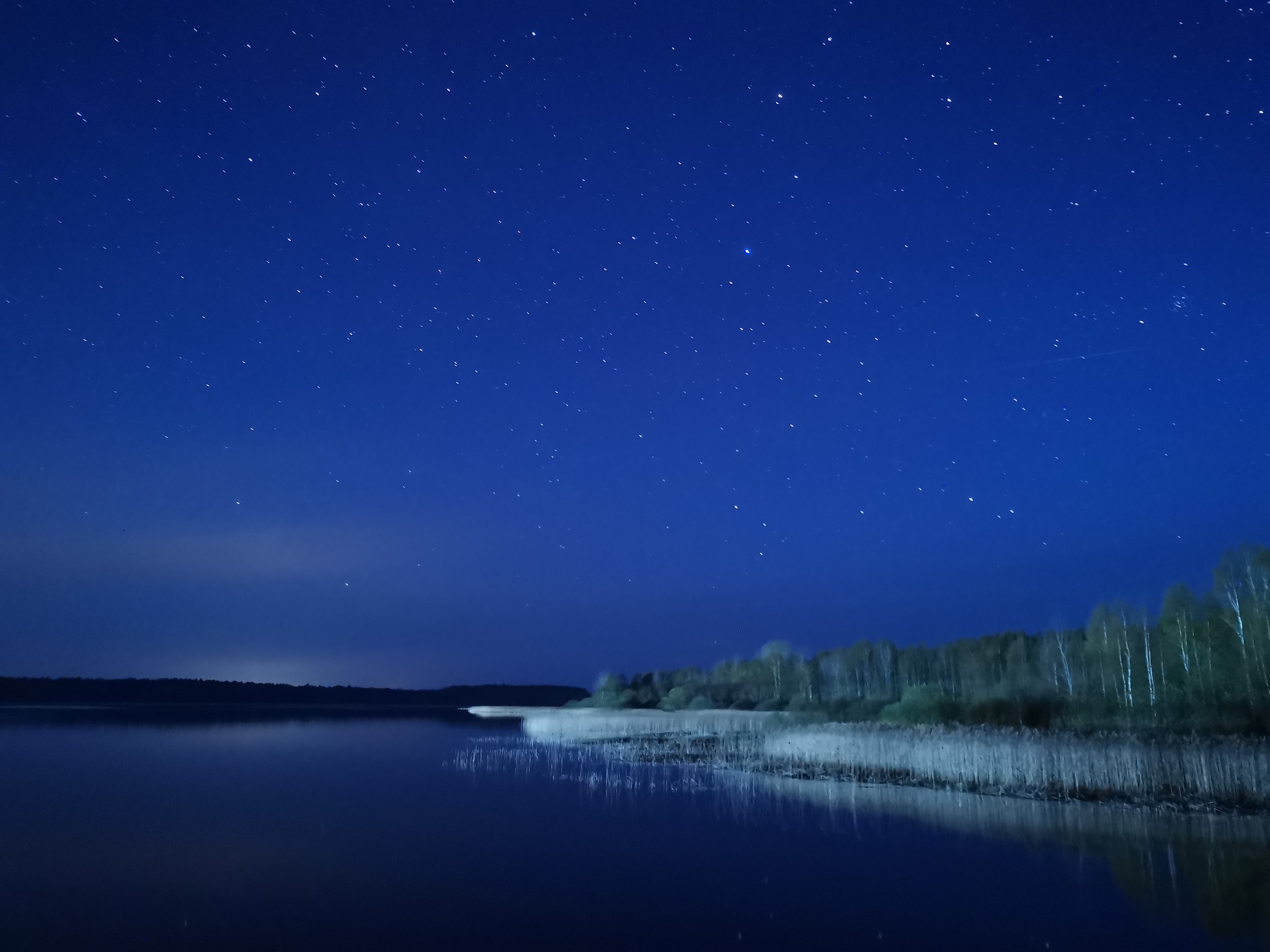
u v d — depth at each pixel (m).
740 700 91.94
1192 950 12.41
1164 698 48.69
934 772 30.61
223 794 28.03
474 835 20.78
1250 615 49.53
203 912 14.00
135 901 14.67
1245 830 21.11
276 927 13.16
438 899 14.88
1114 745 28.23
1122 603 58.41
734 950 12.35
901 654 93.25
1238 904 14.73
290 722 84.06
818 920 13.80
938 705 47.22
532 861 17.95
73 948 12.12
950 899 15.02
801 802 26.00
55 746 48.22
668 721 64.06
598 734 56.97
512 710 133.38
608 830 21.45
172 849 19.06
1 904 14.44
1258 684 46.88
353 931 13.01
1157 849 19.00
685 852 18.78
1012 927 13.46
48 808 25.08
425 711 137.75
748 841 19.98
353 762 38.78
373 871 16.92
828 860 18.08
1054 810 24.12
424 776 33.00
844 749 34.34
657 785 30.16
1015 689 64.19
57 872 16.80
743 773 33.47
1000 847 19.28
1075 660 63.47
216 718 92.19
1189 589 55.47
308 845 19.59
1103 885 16.00
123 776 33.12
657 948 12.38
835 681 93.75
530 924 13.47
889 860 18.09
